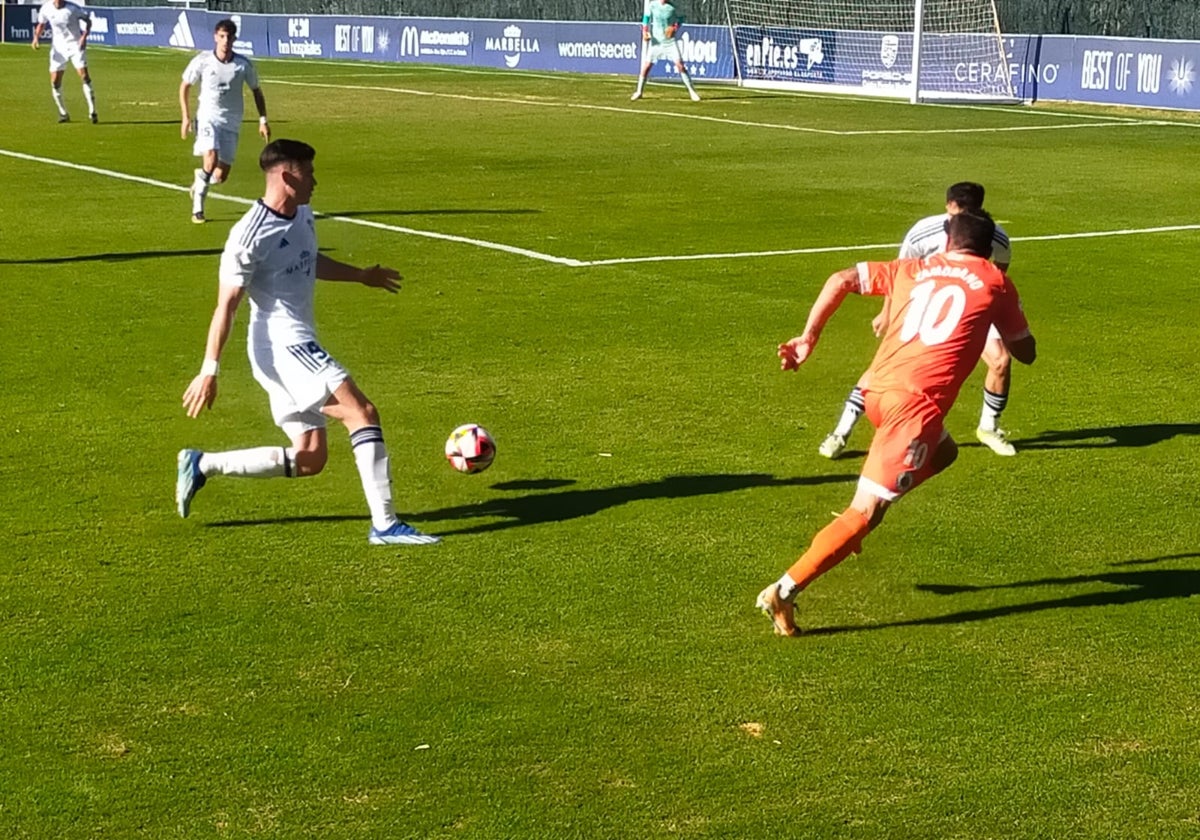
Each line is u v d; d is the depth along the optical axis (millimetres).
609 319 11062
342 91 32156
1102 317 11344
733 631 5734
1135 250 14203
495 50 41875
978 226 5902
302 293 6574
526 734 4906
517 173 19312
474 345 10234
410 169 19625
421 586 6121
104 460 7699
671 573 6297
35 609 5844
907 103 30859
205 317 10984
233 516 6914
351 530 6754
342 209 16219
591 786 4586
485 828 4348
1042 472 7738
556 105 29188
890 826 4383
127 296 11680
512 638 5641
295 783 4582
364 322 10906
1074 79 31188
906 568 6395
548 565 6363
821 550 5551
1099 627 5801
